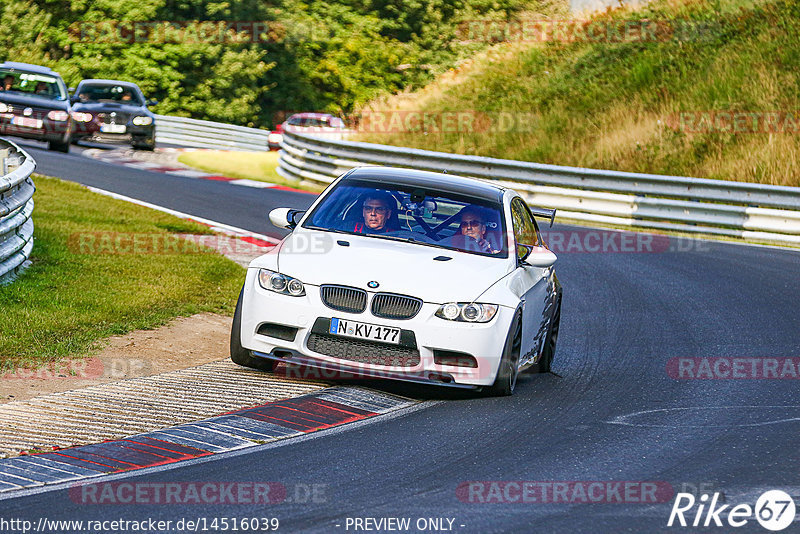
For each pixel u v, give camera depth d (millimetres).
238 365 30859
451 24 192875
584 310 44719
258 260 29438
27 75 96938
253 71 164125
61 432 22984
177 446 22672
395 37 191125
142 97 112125
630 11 124938
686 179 74188
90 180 74938
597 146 97812
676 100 103562
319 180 90438
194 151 118938
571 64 116562
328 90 182125
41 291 36719
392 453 22953
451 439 24375
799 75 102000
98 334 32469
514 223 31875
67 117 95062
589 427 26125
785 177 86938
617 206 76375
